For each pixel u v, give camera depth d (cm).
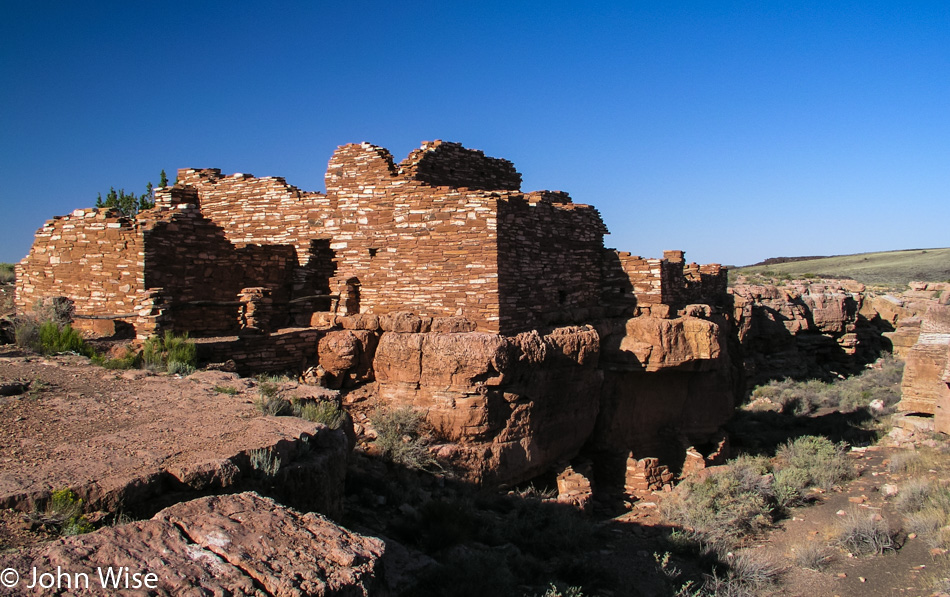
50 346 1214
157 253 1481
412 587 834
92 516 545
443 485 1334
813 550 1306
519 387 1522
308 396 1020
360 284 1678
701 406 2125
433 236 1561
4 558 423
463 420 1434
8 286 2700
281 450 714
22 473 584
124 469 606
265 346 1441
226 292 1611
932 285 5038
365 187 1686
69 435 716
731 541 1403
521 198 1598
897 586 1166
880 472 1873
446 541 998
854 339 4394
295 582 431
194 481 613
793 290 4500
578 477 1630
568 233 1817
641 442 1978
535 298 1645
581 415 1723
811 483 1825
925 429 2189
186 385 1012
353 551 484
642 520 1565
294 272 1748
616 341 1830
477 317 1495
